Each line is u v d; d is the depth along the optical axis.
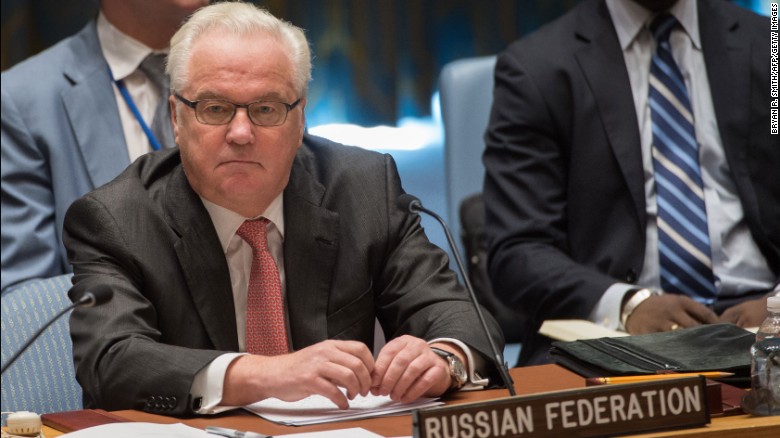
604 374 4.78
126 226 5.27
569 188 8.00
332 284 5.52
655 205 7.92
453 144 9.26
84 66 8.21
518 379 4.96
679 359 4.82
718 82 8.05
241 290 5.42
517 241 7.95
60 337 5.94
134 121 8.17
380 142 14.11
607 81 7.97
